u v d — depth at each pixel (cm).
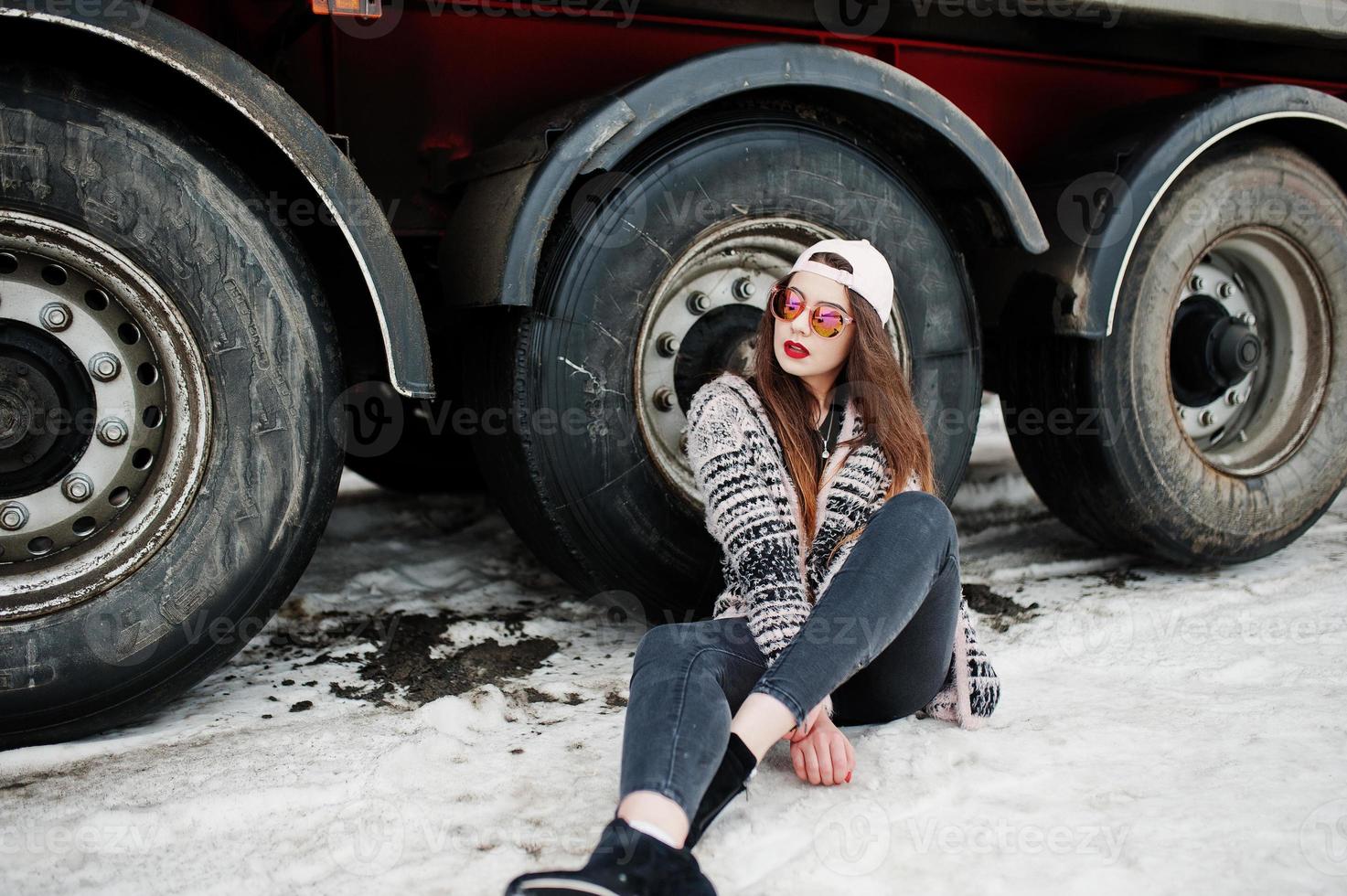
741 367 264
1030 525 404
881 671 201
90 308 206
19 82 193
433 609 302
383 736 215
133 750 209
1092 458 308
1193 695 234
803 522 207
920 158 273
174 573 210
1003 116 315
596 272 239
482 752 208
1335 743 206
